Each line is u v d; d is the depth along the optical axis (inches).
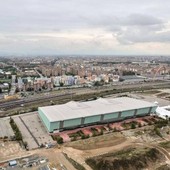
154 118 7253.9
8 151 4795.8
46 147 4975.4
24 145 5093.5
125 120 7007.9
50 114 6205.7
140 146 5029.5
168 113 7529.5
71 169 4062.5
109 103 7440.9
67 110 6589.6
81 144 5182.1
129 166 4188.0
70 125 6072.8
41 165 4202.8
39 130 6072.8
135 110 7091.5
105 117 6579.7
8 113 7810.0
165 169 4185.5
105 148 4948.3
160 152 4756.4
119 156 4426.7
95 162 4244.6
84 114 6299.2
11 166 4158.5
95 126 6441.9
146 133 5885.8
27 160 4370.1
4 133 5816.9
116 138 5536.4
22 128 6186.0
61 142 5236.2
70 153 4714.6
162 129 6190.9
